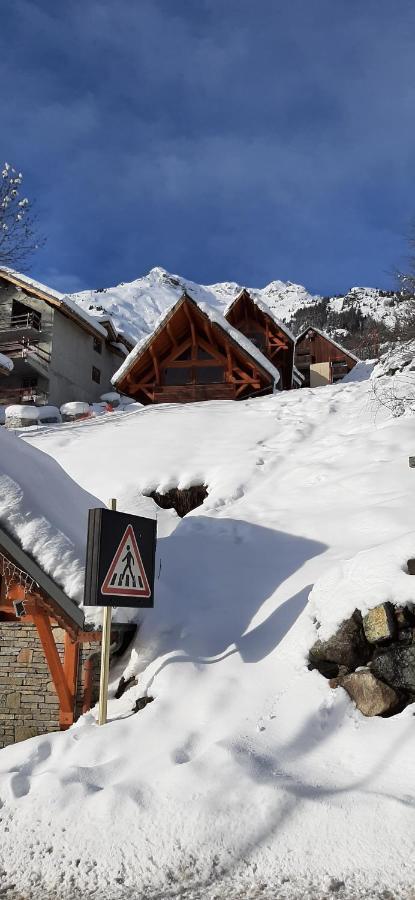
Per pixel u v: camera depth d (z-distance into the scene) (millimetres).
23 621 8641
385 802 4816
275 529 10500
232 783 5258
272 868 4461
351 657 6734
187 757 5934
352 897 4078
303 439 16000
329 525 10164
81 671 8281
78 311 35906
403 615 6645
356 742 5824
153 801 5195
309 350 49688
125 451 15953
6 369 31109
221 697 6812
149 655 8031
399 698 6203
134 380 25781
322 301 154875
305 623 7387
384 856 4395
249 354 23906
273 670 7082
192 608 8641
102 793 5305
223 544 10352
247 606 8500
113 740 6371
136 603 7262
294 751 5836
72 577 7668
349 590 7125
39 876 4617
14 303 35312
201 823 4891
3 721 8398
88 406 28984
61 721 7828
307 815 4852
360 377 31500
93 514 6984
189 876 4473
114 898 4293
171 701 6949
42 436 18594
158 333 24312
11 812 5312
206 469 14336
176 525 12242
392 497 10820
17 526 7773
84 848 4836
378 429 15359
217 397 24828
